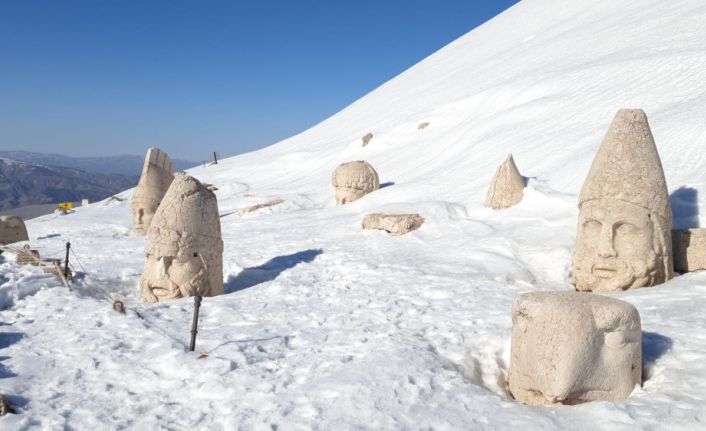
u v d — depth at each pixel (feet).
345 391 19.95
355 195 81.00
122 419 18.92
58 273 40.57
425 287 36.19
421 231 55.52
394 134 125.90
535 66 129.18
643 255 33.24
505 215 54.49
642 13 132.57
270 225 73.26
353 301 33.68
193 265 36.06
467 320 28.37
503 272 40.27
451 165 84.07
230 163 182.39
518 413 18.10
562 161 62.64
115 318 30.07
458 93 144.56
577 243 36.09
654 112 64.08
